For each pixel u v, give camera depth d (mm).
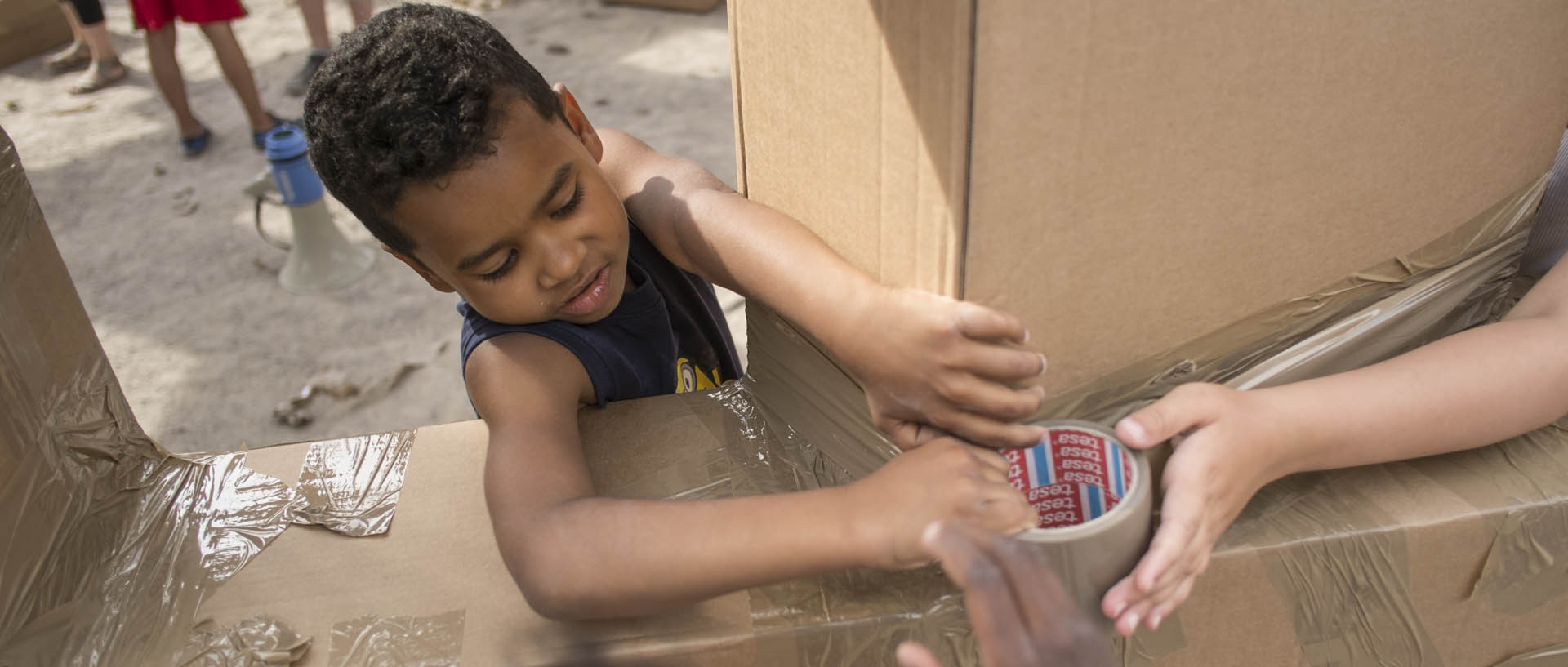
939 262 555
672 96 3383
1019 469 643
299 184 2477
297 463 815
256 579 712
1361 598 667
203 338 2393
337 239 2584
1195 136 571
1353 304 721
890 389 606
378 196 754
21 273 735
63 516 742
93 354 811
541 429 761
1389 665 693
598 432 804
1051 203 550
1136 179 569
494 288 785
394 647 653
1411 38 615
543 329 840
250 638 664
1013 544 482
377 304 2459
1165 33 528
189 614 691
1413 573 667
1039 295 582
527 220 753
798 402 764
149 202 3025
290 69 3852
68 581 727
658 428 802
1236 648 679
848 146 603
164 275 2652
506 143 736
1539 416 685
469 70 740
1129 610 582
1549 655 718
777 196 722
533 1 4281
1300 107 600
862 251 625
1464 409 662
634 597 621
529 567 644
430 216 740
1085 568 567
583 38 3900
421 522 747
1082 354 624
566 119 857
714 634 635
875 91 555
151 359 2332
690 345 1060
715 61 3645
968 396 568
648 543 616
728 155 2977
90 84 3822
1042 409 632
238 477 803
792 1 615
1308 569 651
